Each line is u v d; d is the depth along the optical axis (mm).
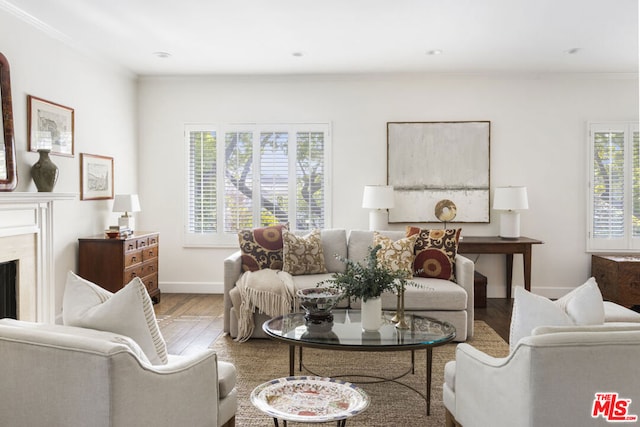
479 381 1866
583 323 1778
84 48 4559
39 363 1522
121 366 1460
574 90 5559
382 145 5680
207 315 4750
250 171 5773
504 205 5207
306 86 5711
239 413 2600
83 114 4621
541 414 1509
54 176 3832
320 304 2918
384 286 2785
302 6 3590
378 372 3209
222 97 5762
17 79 3693
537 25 3988
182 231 5816
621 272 4910
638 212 5547
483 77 5598
